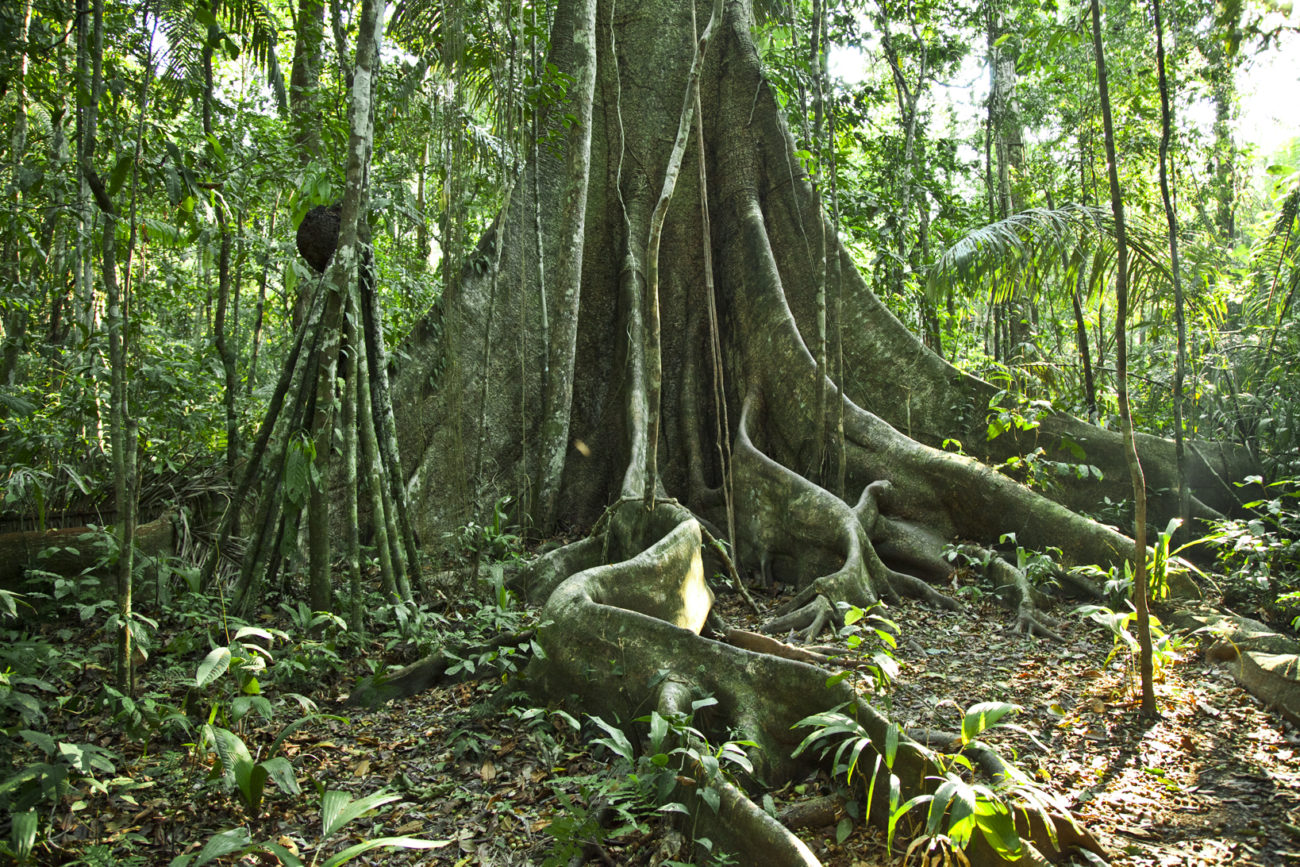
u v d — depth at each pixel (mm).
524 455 8664
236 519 6484
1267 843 3264
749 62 10281
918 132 15195
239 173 7855
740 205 9906
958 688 4957
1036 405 7895
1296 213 8211
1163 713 4508
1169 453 7887
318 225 6762
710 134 10414
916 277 12359
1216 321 9055
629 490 7719
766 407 9047
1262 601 6039
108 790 3820
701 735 3613
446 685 5301
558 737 4434
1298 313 8477
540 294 9070
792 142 9938
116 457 4531
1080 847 3205
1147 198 10953
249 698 3752
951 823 2873
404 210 9617
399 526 6785
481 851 3430
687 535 6109
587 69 9070
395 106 8211
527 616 5719
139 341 8930
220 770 3568
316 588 5840
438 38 8148
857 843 3395
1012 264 8438
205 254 6957
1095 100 10961
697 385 9586
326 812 2789
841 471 8008
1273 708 4508
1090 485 7953
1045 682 5027
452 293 7664
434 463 8320
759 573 7812
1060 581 6770
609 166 10352
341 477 7406
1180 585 6184
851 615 4113
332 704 5074
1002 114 13086
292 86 8797
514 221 9430
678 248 10141
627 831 3396
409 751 4441
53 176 6430
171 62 6582
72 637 5762
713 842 3268
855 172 14789
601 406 9742
